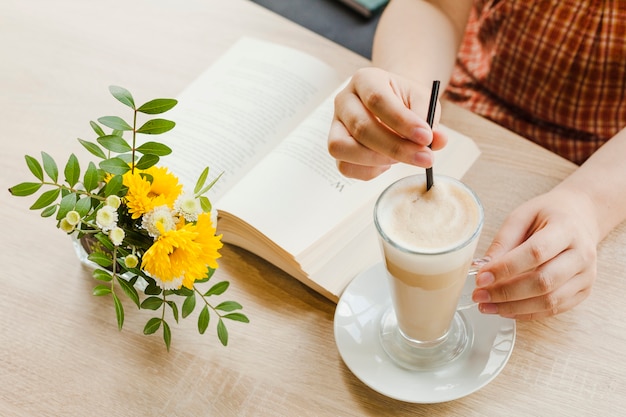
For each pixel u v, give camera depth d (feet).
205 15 3.94
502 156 3.11
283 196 2.86
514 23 3.84
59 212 2.28
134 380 2.54
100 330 2.68
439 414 2.39
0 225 3.02
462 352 2.49
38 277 2.85
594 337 2.53
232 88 3.42
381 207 2.20
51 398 2.51
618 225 2.82
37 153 3.29
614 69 3.63
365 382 2.40
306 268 2.71
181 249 2.24
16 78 3.66
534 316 2.54
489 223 2.88
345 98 2.65
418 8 3.71
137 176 2.31
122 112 3.43
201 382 2.52
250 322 2.68
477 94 4.33
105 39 3.83
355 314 2.62
